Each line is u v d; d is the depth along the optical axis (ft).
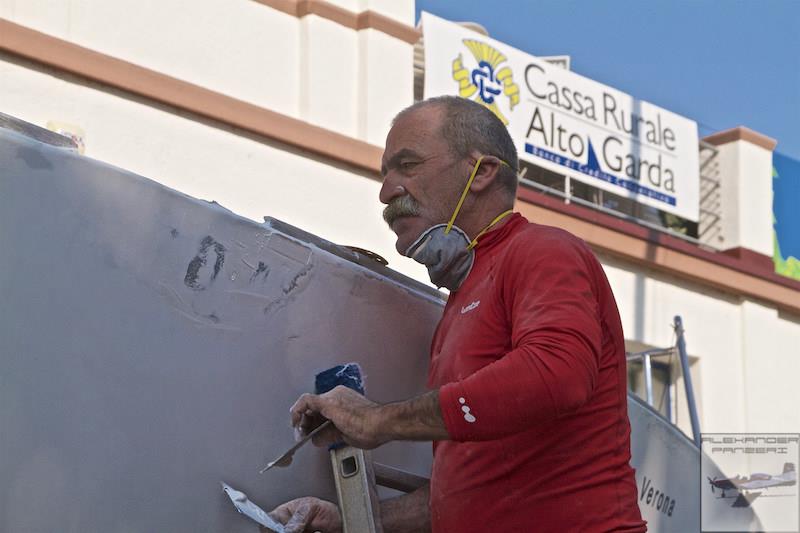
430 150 8.25
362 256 8.70
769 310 33.63
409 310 8.89
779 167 35.65
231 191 23.81
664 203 31.68
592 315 7.17
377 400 8.54
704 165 34.06
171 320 7.20
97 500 6.71
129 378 6.93
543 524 7.41
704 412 31.37
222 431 7.43
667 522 11.60
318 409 7.63
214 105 23.70
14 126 6.79
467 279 8.21
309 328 8.07
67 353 6.65
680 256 31.35
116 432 6.83
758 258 33.68
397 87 26.73
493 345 7.63
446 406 6.93
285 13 25.64
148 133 22.81
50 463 6.52
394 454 8.88
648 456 11.37
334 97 25.88
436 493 7.97
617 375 7.72
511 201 8.34
